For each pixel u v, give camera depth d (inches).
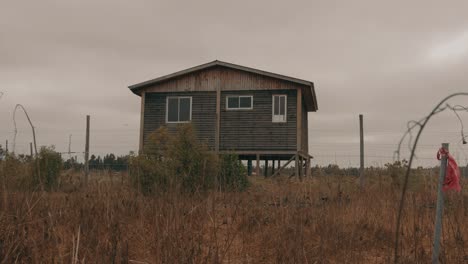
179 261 152.3
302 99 893.8
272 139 793.6
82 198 205.9
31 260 153.3
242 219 212.2
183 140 413.7
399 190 297.1
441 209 141.5
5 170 186.7
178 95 832.9
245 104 811.4
